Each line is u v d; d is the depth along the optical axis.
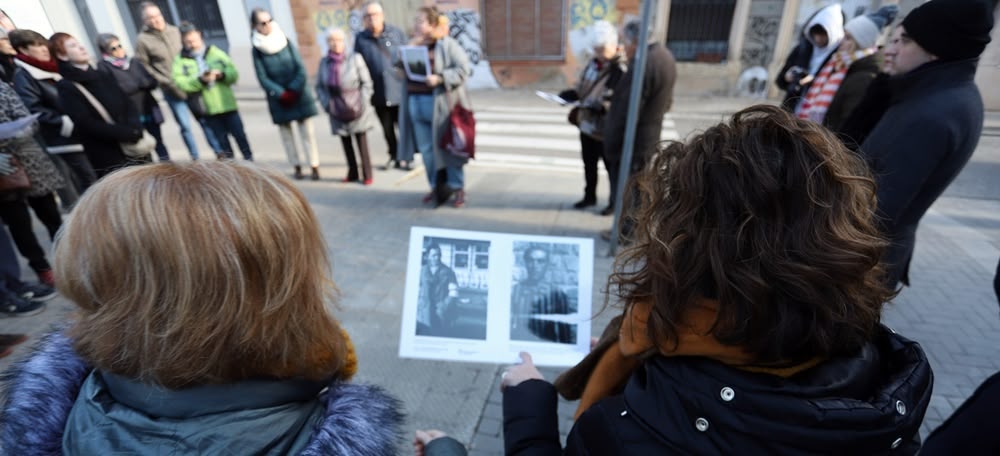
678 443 0.61
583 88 3.76
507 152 6.25
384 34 4.91
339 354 0.74
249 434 0.61
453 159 4.07
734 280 0.58
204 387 0.62
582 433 0.73
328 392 0.75
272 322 0.61
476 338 1.22
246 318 0.59
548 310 1.24
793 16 9.05
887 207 1.56
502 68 11.33
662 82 3.05
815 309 0.58
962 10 1.41
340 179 5.16
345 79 4.48
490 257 1.28
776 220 0.58
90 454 0.59
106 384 0.65
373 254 3.52
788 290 0.58
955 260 3.27
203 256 0.57
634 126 2.84
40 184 2.97
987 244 3.47
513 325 1.23
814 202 0.58
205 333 0.57
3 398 0.68
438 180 4.27
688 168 0.65
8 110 2.67
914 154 1.51
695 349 0.65
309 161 5.12
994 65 2.81
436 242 1.29
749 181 0.59
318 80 4.60
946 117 1.47
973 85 1.51
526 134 7.21
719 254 0.59
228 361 0.60
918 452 0.69
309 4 11.03
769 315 0.58
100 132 3.14
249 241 0.59
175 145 7.07
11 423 0.65
